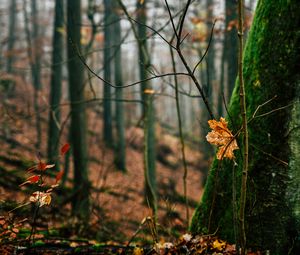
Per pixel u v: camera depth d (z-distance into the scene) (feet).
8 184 24.64
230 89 25.72
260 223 8.81
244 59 10.19
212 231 9.75
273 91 8.93
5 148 39.47
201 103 55.31
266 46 9.24
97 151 51.39
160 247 9.39
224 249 8.71
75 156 26.37
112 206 26.50
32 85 69.87
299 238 8.54
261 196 8.88
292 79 8.68
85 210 21.17
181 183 48.47
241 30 6.09
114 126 70.33
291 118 8.68
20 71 69.36
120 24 47.80
